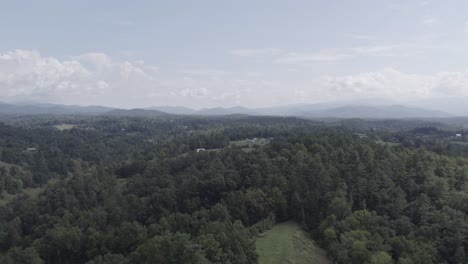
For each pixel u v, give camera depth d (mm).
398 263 78812
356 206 105938
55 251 108250
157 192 128375
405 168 121625
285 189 113938
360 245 81875
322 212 104500
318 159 125562
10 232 121312
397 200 102125
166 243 80875
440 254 84375
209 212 104125
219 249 78625
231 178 123250
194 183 125312
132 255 87938
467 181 116750
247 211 107625
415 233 89688
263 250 91188
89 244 106062
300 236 99812
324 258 90312
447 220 91062
